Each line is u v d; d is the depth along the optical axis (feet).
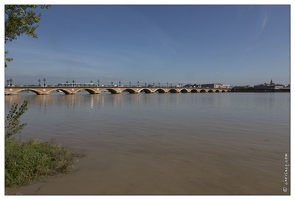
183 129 66.64
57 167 32.45
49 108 147.33
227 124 76.69
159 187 26.66
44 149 37.11
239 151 42.24
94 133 60.44
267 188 26.53
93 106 165.27
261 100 256.52
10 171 27.86
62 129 66.85
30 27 37.70
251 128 68.44
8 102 204.85
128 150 42.86
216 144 47.85
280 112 120.06
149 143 48.80
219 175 30.40
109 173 30.81
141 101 233.96
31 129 66.74
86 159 36.99
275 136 56.29
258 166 33.99
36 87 363.97
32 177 28.71
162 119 91.09
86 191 25.49
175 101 236.84
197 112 121.49
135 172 31.27
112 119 91.30
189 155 39.65
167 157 38.37
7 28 35.45
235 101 236.63
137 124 77.00
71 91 409.49
